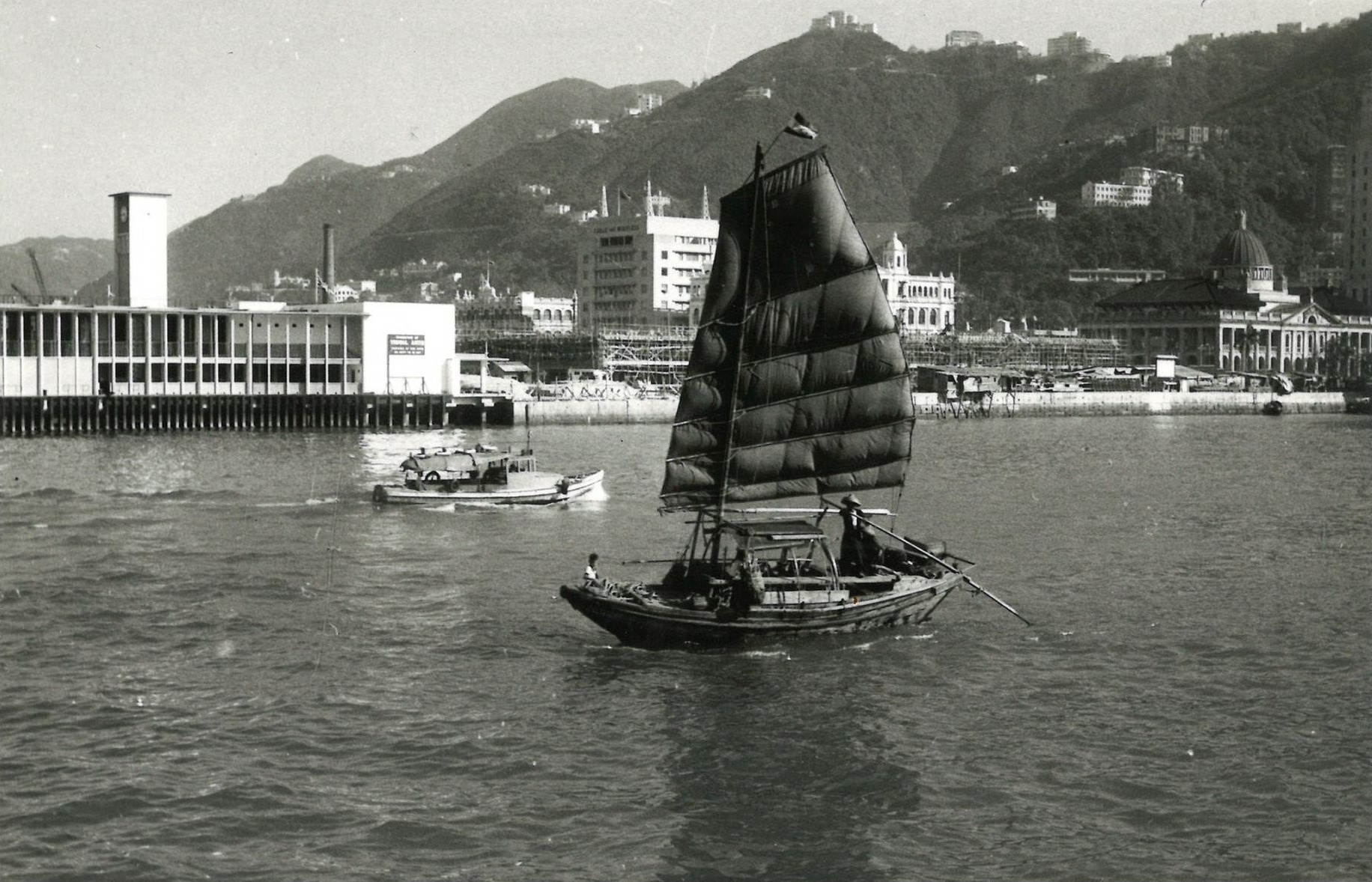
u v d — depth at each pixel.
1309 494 130.62
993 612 74.19
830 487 69.94
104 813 46.22
